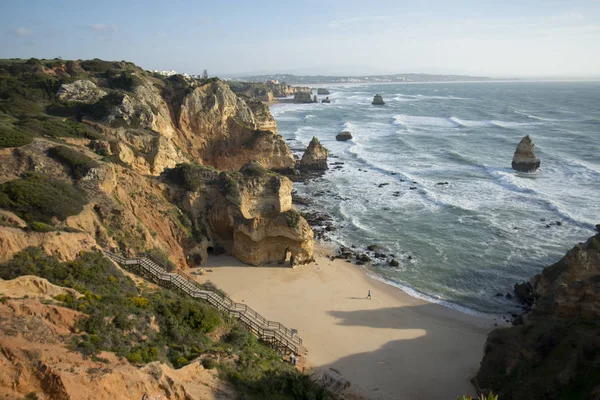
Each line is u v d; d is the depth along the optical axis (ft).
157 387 52.29
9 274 62.95
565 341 78.23
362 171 250.78
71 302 59.88
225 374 63.46
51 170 108.88
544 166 253.85
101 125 160.15
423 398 82.79
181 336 66.59
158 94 217.77
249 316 97.66
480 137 343.87
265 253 134.72
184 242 127.75
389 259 144.25
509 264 140.26
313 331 101.96
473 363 93.76
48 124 136.98
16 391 43.93
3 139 110.93
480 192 210.59
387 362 92.79
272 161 237.66
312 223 175.32
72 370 47.52
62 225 88.38
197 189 138.10
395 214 184.34
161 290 80.12
